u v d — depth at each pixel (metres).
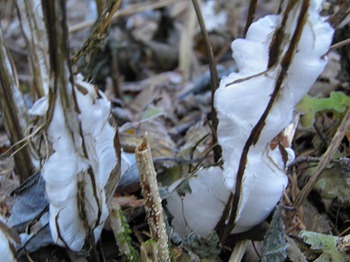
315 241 0.21
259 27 0.17
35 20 0.22
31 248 0.20
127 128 0.30
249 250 0.21
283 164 0.18
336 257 0.20
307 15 0.15
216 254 0.20
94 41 0.20
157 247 0.19
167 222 0.20
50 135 0.16
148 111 0.32
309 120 0.26
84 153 0.16
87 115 0.16
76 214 0.17
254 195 0.18
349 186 0.22
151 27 0.64
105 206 0.18
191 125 0.36
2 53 0.21
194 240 0.20
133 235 0.23
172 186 0.20
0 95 0.21
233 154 0.17
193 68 0.54
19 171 0.22
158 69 0.59
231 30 0.58
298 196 0.22
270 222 0.20
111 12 0.19
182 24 0.63
